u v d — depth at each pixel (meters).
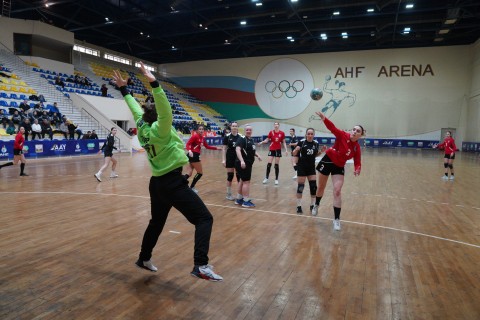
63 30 25.38
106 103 22.92
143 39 28.94
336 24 25.53
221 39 31.23
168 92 34.03
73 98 21.92
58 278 3.46
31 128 16.06
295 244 4.70
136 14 24.31
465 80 28.89
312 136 6.50
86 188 8.72
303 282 3.49
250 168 7.00
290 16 23.12
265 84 34.31
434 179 11.63
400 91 30.55
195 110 33.69
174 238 4.81
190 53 35.94
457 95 29.16
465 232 5.42
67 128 18.44
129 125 24.92
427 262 4.11
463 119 29.06
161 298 3.09
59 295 3.10
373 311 2.93
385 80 30.89
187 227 5.35
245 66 34.97
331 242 4.82
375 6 22.30
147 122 3.22
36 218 5.78
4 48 23.02
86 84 25.27
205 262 2.97
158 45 32.97
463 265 4.02
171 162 3.10
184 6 22.53
